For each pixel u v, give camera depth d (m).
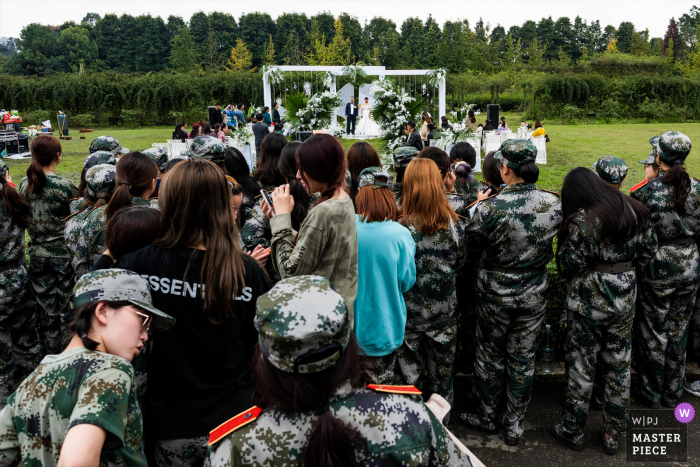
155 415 1.78
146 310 1.47
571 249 2.83
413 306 2.92
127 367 1.37
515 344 2.99
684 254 3.12
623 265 2.82
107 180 2.78
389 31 79.38
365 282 2.56
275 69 18.05
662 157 3.15
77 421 1.21
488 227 2.89
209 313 1.74
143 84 35.62
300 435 1.09
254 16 88.69
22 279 3.37
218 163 3.03
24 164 15.92
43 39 92.50
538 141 16.78
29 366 3.62
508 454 2.97
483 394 3.13
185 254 1.78
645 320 3.30
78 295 1.41
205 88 37.03
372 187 2.57
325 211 2.07
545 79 34.78
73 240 2.73
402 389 1.20
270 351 1.06
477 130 18.92
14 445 1.34
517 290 2.89
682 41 76.56
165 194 1.79
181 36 72.31
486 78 47.88
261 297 1.13
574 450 2.99
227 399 1.81
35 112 33.09
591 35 102.31
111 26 87.06
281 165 2.79
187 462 1.77
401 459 1.09
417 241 2.82
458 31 72.94
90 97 34.19
